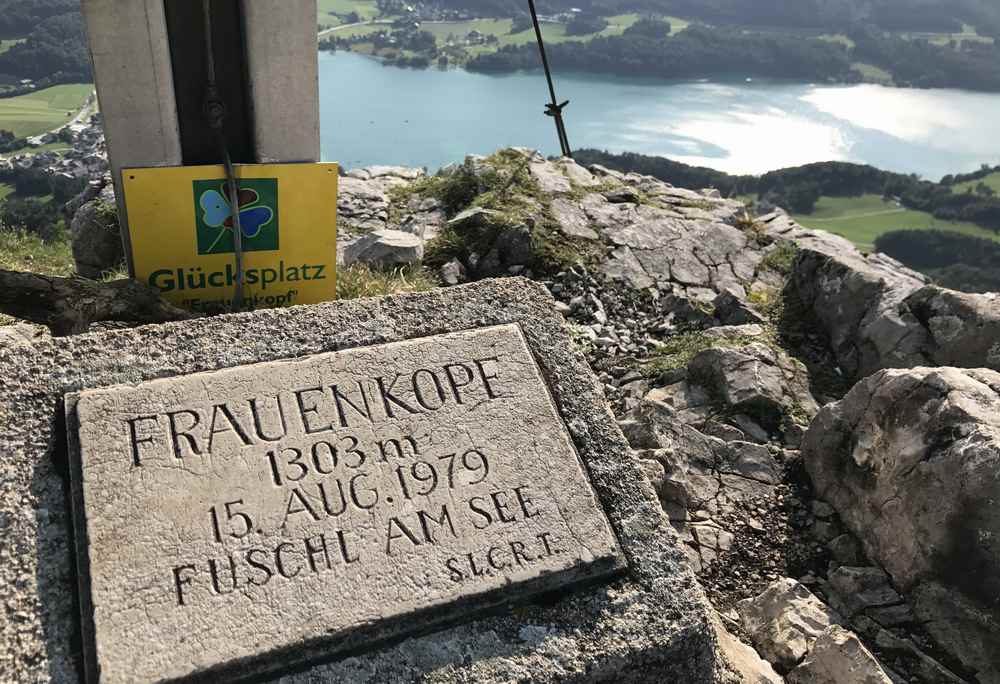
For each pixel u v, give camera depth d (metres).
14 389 0.63
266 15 0.91
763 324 1.39
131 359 0.67
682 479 0.99
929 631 0.82
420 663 0.56
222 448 0.62
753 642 0.82
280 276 1.03
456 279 1.50
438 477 0.64
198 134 0.97
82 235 1.57
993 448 0.78
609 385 1.25
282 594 0.56
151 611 0.53
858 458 0.94
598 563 0.62
